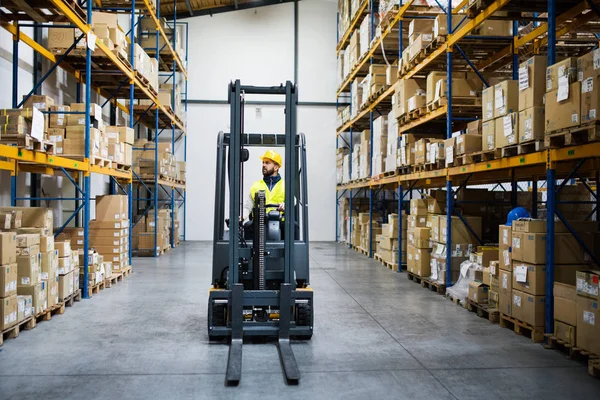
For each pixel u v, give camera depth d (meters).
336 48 17.33
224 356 4.54
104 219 8.86
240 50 17.39
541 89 5.04
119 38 8.87
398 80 10.04
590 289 4.21
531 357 4.56
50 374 4.02
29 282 5.40
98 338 5.09
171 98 14.27
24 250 5.39
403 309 6.62
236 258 4.91
